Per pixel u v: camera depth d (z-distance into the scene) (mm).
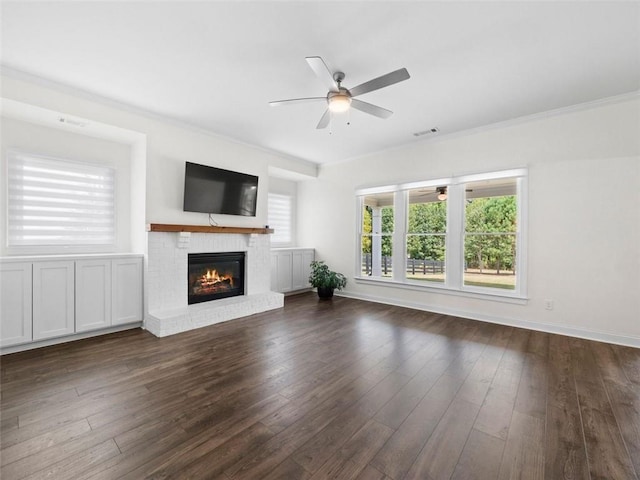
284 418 1858
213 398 2080
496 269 4016
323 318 4125
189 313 3578
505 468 1464
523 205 3672
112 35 2186
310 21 2033
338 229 5707
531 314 3656
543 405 2020
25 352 2844
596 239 3258
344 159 5578
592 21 2012
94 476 1389
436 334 3475
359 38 2203
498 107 3379
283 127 4008
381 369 2557
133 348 2982
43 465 1449
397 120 3748
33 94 2758
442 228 4512
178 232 3793
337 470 1444
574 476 1415
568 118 3389
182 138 3873
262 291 4855
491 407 1993
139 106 3396
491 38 2197
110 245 3750
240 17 2000
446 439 1674
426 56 2420
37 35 2176
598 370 2549
